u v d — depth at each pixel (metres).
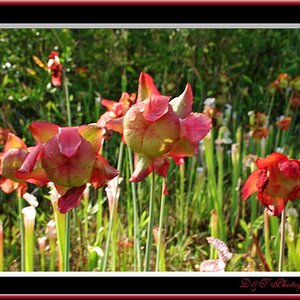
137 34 3.38
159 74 3.23
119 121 0.84
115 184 1.47
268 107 3.30
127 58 3.43
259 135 2.49
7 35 3.17
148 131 0.81
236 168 2.42
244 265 2.07
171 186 2.68
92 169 0.80
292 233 1.59
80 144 0.79
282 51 3.49
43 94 3.06
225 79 3.21
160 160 0.84
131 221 2.18
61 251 1.27
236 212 2.45
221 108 3.23
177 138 0.81
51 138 0.80
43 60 3.04
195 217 2.45
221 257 1.09
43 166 0.79
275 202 0.99
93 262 1.64
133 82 3.30
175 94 3.28
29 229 1.33
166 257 2.18
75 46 3.30
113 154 2.80
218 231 2.32
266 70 3.48
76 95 3.22
